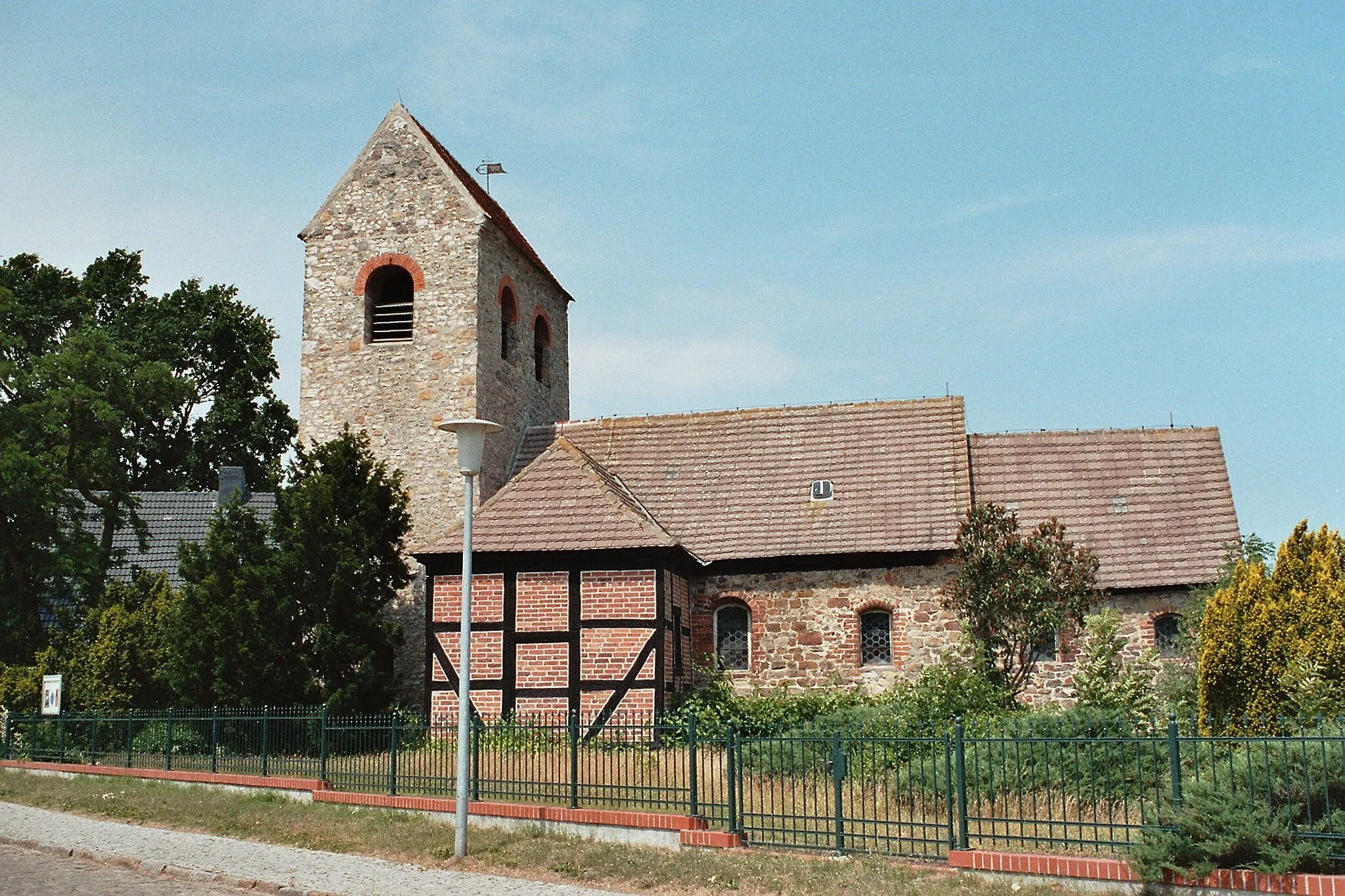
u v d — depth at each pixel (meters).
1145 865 11.21
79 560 30.62
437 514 26.89
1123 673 22.00
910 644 24.48
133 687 25.86
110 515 32.56
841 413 28.27
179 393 34.50
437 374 27.47
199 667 23.62
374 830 15.26
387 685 26.05
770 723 21.64
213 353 46.81
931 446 26.94
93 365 32.31
